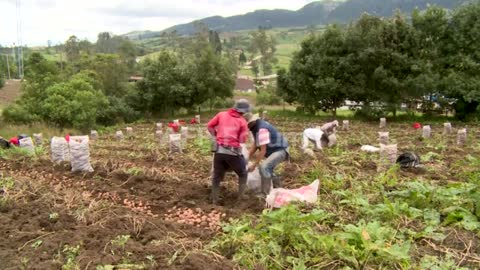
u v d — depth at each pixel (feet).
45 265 15.21
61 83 82.74
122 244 16.67
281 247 16.58
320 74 87.66
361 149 39.91
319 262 15.53
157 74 103.09
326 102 90.58
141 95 103.09
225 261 15.65
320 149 37.96
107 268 14.65
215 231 19.03
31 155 35.70
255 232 17.72
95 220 20.13
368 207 20.63
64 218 20.29
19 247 17.12
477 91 77.56
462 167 31.86
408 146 46.50
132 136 63.52
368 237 15.58
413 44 83.71
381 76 81.05
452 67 84.94
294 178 28.19
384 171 28.89
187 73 105.60
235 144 23.08
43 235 18.19
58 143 33.24
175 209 22.61
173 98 103.71
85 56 120.47
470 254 16.46
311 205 21.36
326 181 25.58
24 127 73.77
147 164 33.86
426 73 81.46
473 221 19.19
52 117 79.10
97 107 86.89
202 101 108.27
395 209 19.81
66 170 30.71
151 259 15.46
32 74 82.69
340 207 21.36
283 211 17.70
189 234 18.45
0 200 22.49
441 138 53.01
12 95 141.28
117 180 28.35
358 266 15.06
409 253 16.47
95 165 31.50
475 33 80.74
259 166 24.12
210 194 25.50
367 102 86.38
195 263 15.17
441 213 20.61
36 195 24.20
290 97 94.79
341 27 90.89
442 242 17.48
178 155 37.83
